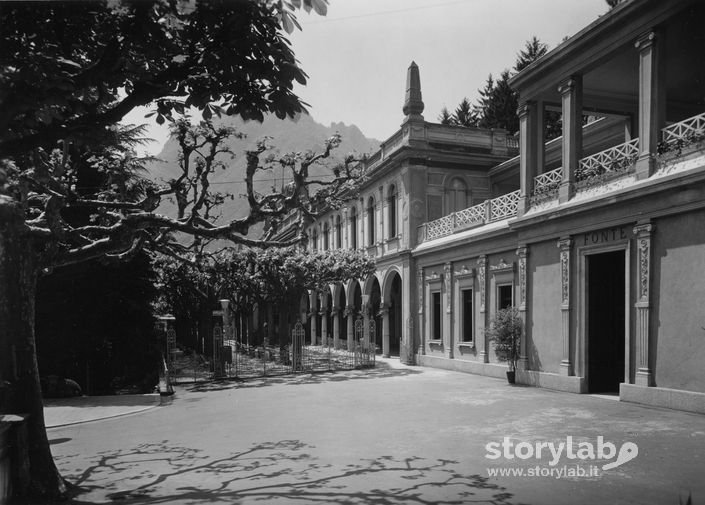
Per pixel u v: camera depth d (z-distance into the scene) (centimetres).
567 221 1422
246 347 3506
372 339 2592
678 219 1090
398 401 1317
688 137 1095
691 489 591
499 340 1633
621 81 1595
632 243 1209
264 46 485
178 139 1168
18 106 457
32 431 598
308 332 4572
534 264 1579
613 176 1293
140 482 671
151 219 857
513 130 3628
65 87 461
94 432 1077
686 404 1040
